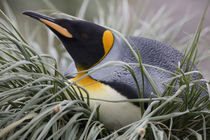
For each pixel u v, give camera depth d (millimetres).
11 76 7770
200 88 7828
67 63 8523
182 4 11922
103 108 7820
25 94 7789
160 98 7754
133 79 7828
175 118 7816
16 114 7766
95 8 10695
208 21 11414
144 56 7891
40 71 7859
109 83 7824
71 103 7766
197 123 7836
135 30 8602
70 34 7879
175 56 7938
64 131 7785
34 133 7746
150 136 7793
